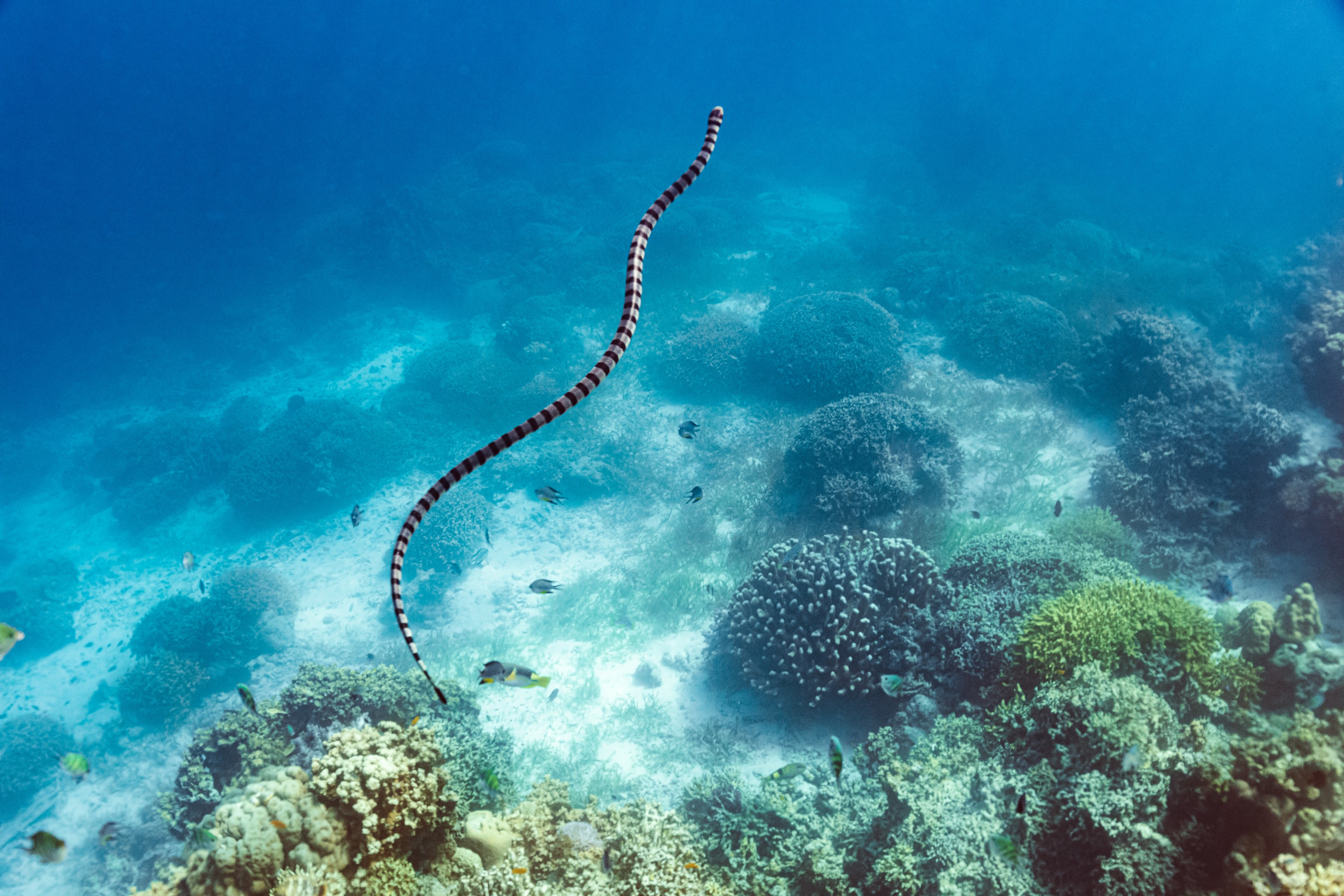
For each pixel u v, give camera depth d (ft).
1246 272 94.02
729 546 58.34
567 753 41.22
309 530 82.02
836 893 25.76
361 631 63.98
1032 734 28.37
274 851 19.94
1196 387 58.49
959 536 51.01
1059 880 23.54
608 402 83.56
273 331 136.05
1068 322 79.51
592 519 68.39
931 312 92.38
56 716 67.36
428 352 103.91
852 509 55.36
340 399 96.89
